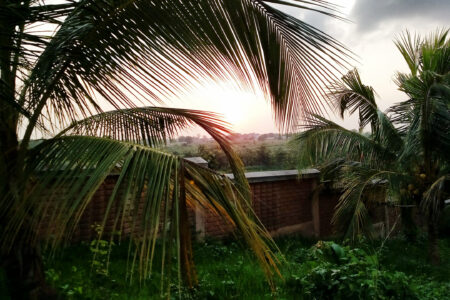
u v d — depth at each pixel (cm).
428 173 549
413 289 337
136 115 227
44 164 157
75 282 300
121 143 161
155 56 171
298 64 182
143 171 143
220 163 646
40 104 185
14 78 186
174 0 158
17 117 194
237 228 169
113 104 201
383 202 688
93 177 137
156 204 132
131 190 137
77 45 175
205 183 162
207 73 178
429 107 493
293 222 754
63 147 163
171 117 241
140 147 160
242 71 183
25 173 165
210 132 227
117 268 380
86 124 197
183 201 160
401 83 586
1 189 177
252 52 178
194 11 162
